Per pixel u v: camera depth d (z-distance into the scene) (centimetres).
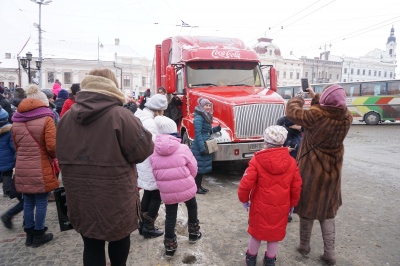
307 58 6569
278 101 622
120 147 218
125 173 222
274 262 308
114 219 218
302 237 341
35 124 348
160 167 328
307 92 348
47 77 4847
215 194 550
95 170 215
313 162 311
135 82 5428
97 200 216
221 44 811
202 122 531
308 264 328
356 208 481
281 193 290
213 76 748
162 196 330
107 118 215
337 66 7062
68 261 333
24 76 4953
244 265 325
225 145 587
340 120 300
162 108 376
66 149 221
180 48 795
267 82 802
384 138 1284
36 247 365
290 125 441
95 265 232
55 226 422
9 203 515
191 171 348
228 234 394
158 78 1026
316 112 303
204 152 530
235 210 473
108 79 227
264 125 612
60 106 679
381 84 1847
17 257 341
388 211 469
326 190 310
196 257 339
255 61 776
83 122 214
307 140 321
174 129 346
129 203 226
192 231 366
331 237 322
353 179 647
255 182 297
